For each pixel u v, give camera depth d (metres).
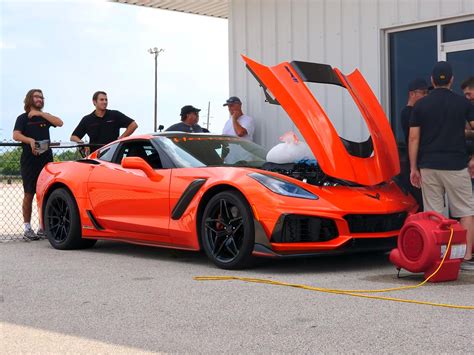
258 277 4.96
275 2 8.77
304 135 5.48
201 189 5.47
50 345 3.21
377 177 5.54
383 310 3.79
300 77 5.76
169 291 4.45
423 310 3.78
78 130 8.14
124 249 6.88
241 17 9.23
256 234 5.11
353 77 6.35
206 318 3.66
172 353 3.03
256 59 9.05
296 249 4.99
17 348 3.18
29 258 6.25
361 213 5.10
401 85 7.64
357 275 5.04
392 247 5.36
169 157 5.95
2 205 15.00
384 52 7.71
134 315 3.77
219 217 5.36
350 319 3.59
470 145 5.98
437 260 4.64
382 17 7.65
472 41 6.96
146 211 5.96
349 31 7.98
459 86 7.11
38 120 7.86
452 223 4.65
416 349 3.00
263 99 8.98
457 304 3.94
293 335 3.28
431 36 7.35
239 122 8.70
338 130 8.02
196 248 5.54
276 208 4.99
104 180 6.39
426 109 5.29
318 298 4.16
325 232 5.08
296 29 8.55
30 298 4.32
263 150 6.46
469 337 3.18
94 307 4.00
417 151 5.42
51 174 7.07
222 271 5.27
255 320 3.60
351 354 2.95
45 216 7.05
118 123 8.24
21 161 7.88
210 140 6.30
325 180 5.41
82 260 6.06
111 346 3.17
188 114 8.52
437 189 5.38
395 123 7.70
